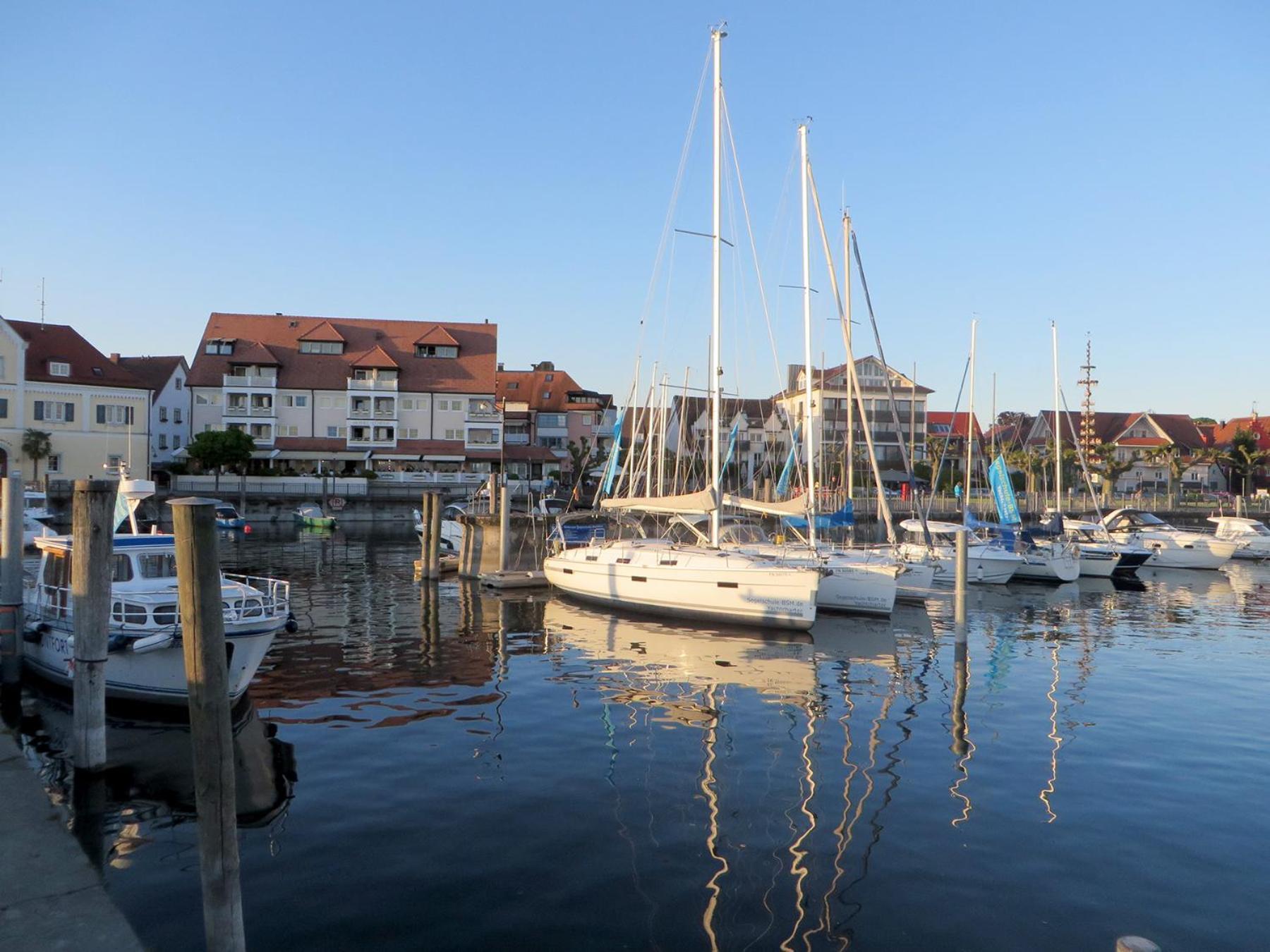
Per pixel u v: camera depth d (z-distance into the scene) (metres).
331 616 23.45
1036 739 12.73
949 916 7.50
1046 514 46.19
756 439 67.94
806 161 26.14
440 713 13.75
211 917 6.17
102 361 61.91
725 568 22.00
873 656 18.84
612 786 10.55
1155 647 20.53
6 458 56.62
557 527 30.88
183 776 10.66
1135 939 5.29
